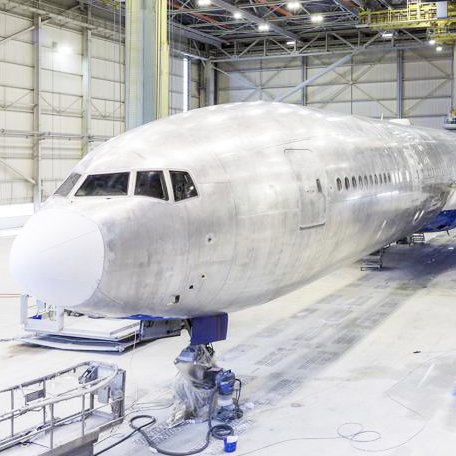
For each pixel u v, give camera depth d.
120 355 14.00
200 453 9.42
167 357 13.84
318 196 11.08
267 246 9.98
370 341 14.77
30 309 18.30
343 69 48.44
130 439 9.97
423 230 21.97
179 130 10.00
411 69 46.59
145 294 8.76
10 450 8.20
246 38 49.31
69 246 8.23
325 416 10.59
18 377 12.69
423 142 19.42
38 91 36.28
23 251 8.47
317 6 41.16
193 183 9.21
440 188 19.42
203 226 9.11
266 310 17.78
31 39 35.88
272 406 11.05
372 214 13.57
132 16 17.31
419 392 11.56
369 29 45.62
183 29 44.06
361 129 14.67
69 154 39.50
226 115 10.94
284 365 13.18
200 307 9.72
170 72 47.22
